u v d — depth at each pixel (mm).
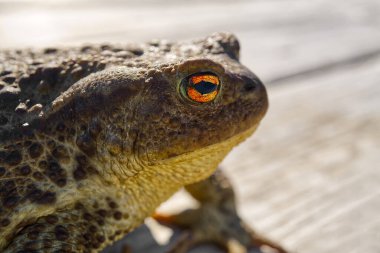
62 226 158
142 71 159
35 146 158
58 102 160
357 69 339
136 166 161
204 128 158
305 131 254
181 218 193
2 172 155
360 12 465
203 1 485
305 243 186
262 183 214
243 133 161
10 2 429
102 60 166
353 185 214
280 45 358
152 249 185
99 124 159
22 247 152
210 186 191
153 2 464
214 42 172
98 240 164
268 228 193
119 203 167
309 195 208
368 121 265
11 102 160
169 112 157
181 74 156
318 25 417
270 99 287
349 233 190
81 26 361
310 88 305
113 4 445
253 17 430
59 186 159
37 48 177
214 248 189
